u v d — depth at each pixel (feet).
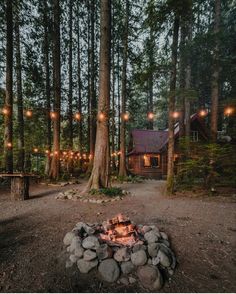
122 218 11.30
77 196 23.65
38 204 20.81
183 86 43.37
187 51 32.17
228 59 30.12
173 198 25.29
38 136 54.03
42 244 10.96
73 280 7.91
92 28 54.75
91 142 52.85
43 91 51.08
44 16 45.83
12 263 9.05
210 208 20.08
